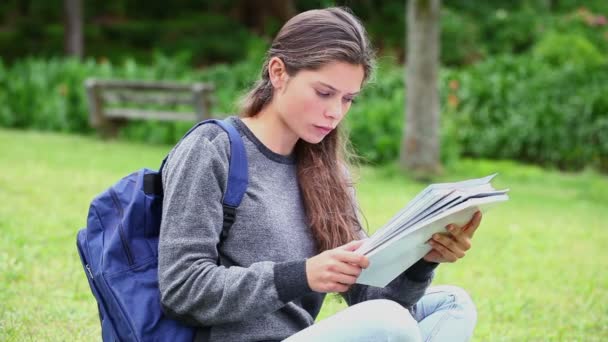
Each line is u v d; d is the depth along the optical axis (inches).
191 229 106.2
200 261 105.4
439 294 129.7
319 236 117.4
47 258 242.7
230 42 1060.5
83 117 650.2
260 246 111.6
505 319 224.4
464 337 127.0
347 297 126.9
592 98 594.6
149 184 112.8
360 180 131.8
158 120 606.5
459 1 1086.4
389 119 553.6
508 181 528.4
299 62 110.0
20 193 348.8
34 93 671.8
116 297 109.1
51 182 385.1
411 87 518.6
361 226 127.2
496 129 619.8
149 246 112.0
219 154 110.0
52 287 215.5
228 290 103.3
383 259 105.1
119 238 110.7
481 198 104.7
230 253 111.0
